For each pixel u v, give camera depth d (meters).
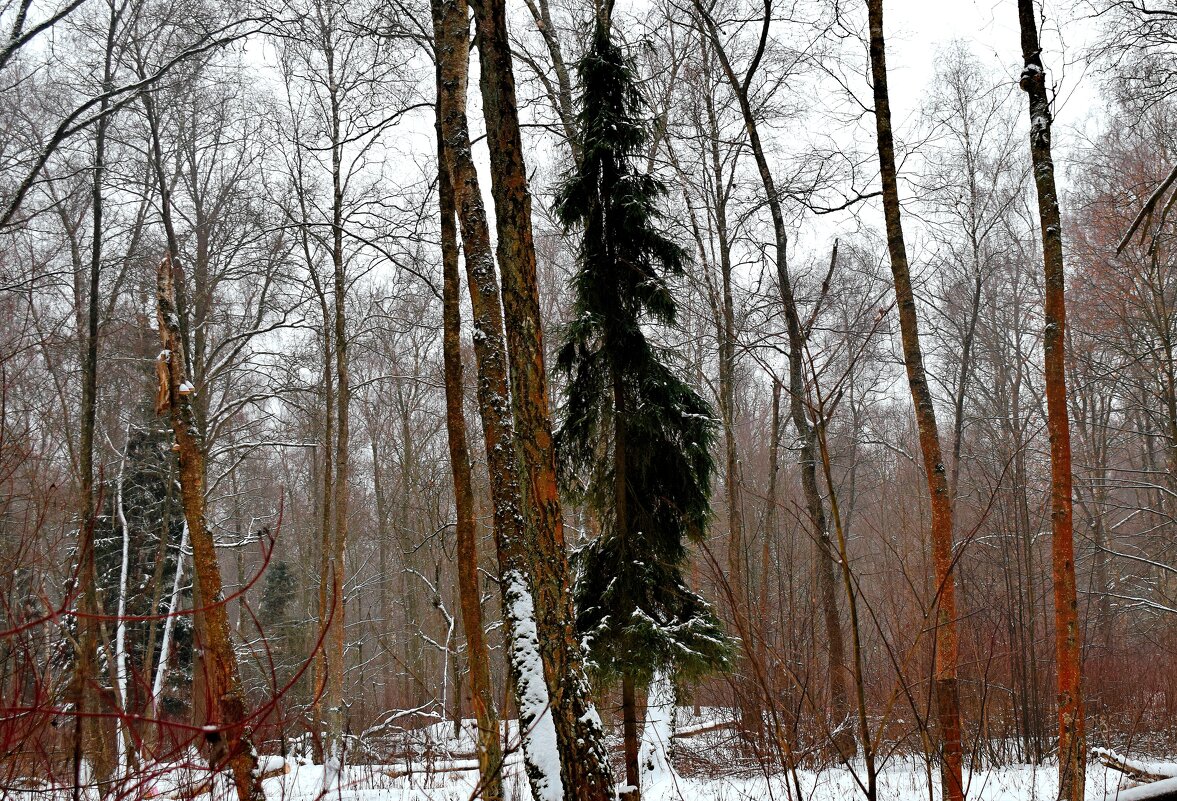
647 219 8.94
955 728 5.25
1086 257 19.81
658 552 8.66
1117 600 22.08
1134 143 17.41
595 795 5.31
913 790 8.92
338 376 15.21
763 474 26.12
